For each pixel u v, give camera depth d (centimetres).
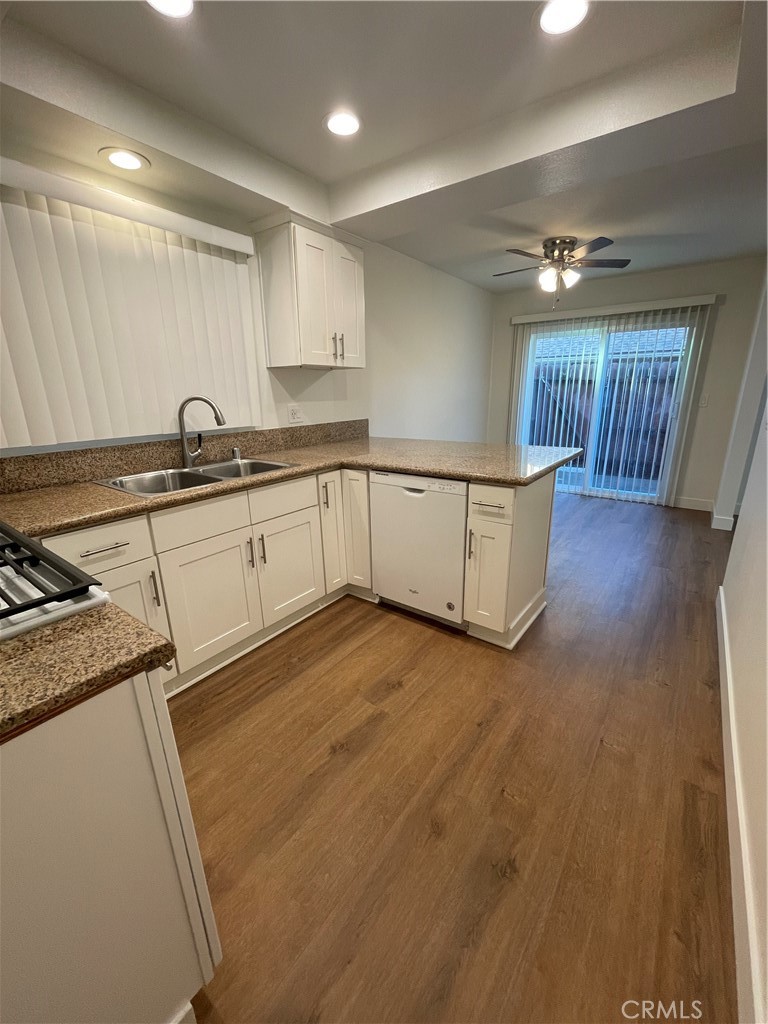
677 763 148
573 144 166
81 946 68
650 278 436
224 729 165
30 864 60
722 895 109
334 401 316
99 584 81
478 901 109
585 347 481
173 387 213
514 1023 88
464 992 93
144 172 181
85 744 64
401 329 380
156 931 78
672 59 144
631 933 102
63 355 175
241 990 94
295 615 239
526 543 212
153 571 166
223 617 195
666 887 111
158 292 201
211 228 211
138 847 73
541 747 155
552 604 258
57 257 168
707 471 440
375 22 130
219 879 115
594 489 502
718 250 363
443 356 443
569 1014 89
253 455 259
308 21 129
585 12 128
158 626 171
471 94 164
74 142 159
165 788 75
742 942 94
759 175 229
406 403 399
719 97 139
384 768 147
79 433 183
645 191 249
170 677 180
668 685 187
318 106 170
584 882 112
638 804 133
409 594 237
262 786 142
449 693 183
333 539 247
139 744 70
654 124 153
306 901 109
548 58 146
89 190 169
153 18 126
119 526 154
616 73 153
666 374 438
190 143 175
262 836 126
